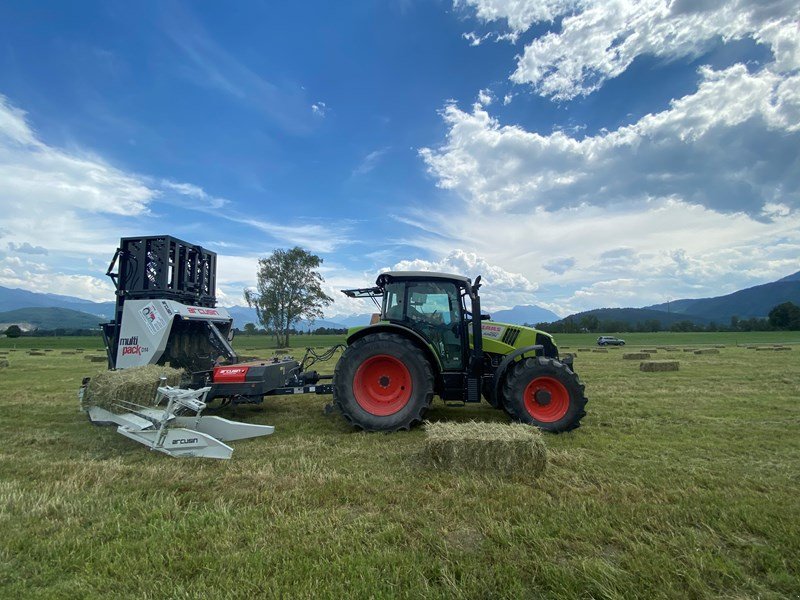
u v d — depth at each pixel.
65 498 3.00
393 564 2.17
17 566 2.22
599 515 2.73
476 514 2.73
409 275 5.77
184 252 6.71
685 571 2.12
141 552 2.31
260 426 4.48
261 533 2.49
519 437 3.53
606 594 1.94
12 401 7.26
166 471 3.53
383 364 5.28
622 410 6.20
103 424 5.33
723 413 5.98
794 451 4.15
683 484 3.26
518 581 2.03
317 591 1.97
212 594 1.95
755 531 2.57
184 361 6.46
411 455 4.02
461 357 5.62
